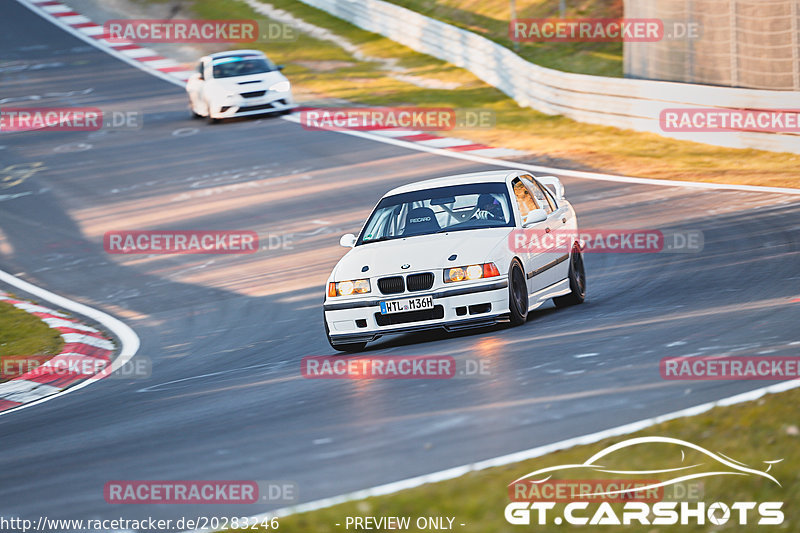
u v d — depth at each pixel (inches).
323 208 2532.0
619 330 1163.9
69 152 3405.5
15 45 5113.2
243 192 2770.7
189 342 1599.4
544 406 855.7
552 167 2699.3
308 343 1437.0
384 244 1336.1
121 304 1958.7
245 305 1820.9
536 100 3454.7
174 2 5620.1
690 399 818.2
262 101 3548.2
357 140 3221.0
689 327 1126.4
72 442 1007.0
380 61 4424.2
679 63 3026.6
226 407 1058.7
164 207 2714.1
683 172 2500.0
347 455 791.1
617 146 2871.6
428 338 1321.4
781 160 2514.8
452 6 5032.0
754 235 1791.3
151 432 990.4
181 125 3629.4
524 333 1226.6
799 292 1275.8
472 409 880.3
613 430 754.8
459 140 3125.0
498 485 661.9
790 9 2655.0
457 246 1277.1
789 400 762.8
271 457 818.8
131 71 4557.1
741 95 2667.3
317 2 5344.5
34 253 2423.7
